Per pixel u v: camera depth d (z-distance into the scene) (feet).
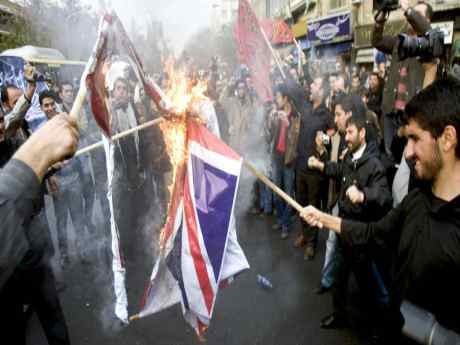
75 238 14.78
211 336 9.53
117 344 9.36
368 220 8.29
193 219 7.20
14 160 2.92
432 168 3.87
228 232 6.97
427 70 7.83
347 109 8.75
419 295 3.89
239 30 18.19
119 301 8.61
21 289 6.04
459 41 29.17
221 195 6.99
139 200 13.26
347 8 47.50
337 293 9.37
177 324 9.96
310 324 9.83
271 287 11.31
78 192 14.07
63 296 11.39
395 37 10.22
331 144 12.89
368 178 8.25
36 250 7.45
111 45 6.23
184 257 7.22
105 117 5.86
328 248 10.20
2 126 9.00
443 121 3.69
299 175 13.78
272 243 14.57
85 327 10.00
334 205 10.84
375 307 8.81
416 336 3.25
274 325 9.85
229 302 10.90
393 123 10.67
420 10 8.93
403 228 4.25
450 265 3.67
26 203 2.87
